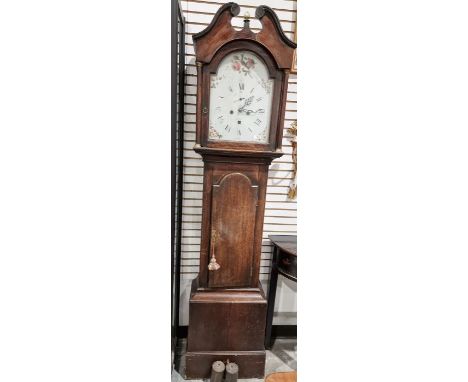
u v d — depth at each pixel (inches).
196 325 57.8
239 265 57.9
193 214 64.4
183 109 59.4
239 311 57.9
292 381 58.5
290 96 59.2
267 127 52.9
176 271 64.6
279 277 67.9
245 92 51.6
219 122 52.1
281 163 61.3
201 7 56.8
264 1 55.3
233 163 54.2
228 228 56.3
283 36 49.1
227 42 48.9
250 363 59.2
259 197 55.9
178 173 61.1
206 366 58.6
